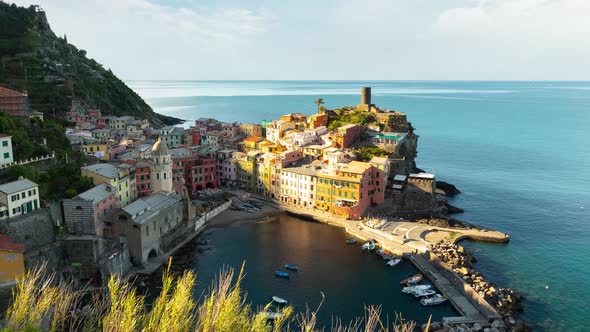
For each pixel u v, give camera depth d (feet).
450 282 357.61
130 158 554.87
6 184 340.80
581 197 638.12
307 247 444.96
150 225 400.06
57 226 367.66
